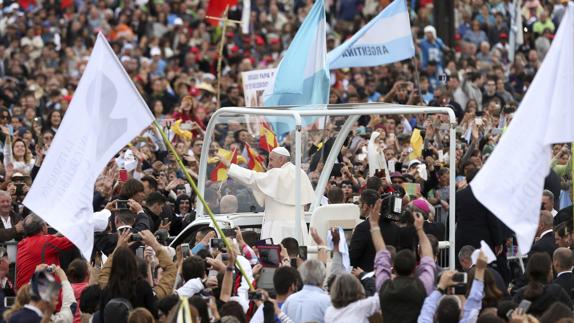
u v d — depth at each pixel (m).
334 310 40.69
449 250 53.47
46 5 117.19
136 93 45.56
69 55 108.50
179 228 60.97
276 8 118.94
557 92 40.91
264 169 58.50
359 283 40.75
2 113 75.56
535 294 43.09
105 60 45.38
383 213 48.47
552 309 40.03
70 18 116.44
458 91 91.56
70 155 44.50
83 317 44.78
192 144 76.19
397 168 65.38
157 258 45.47
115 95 45.34
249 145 58.72
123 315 40.59
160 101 91.38
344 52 72.00
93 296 43.34
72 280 45.72
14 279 51.47
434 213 57.34
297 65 62.03
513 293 48.56
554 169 66.75
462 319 40.12
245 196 57.88
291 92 62.03
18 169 65.75
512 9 108.19
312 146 58.09
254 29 115.19
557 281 46.47
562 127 40.88
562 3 111.81
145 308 41.31
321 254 47.25
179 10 119.31
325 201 59.09
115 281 41.94
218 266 44.03
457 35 110.31
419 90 84.38
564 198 66.69
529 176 40.72
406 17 73.00
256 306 44.50
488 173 40.69
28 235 49.53
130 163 64.88
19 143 67.94
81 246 43.72
